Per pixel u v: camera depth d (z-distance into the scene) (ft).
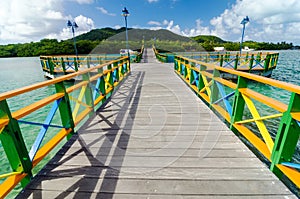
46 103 4.99
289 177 4.00
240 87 6.28
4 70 53.16
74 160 5.19
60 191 4.07
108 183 4.32
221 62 27.04
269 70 26.81
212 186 4.17
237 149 5.65
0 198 3.53
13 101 20.59
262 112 14.35
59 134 6.13
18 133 4.05
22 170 4.22
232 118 6.82
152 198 3.89
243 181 4.30
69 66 29.17
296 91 3.53
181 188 4.14
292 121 3.97
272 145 4.70
